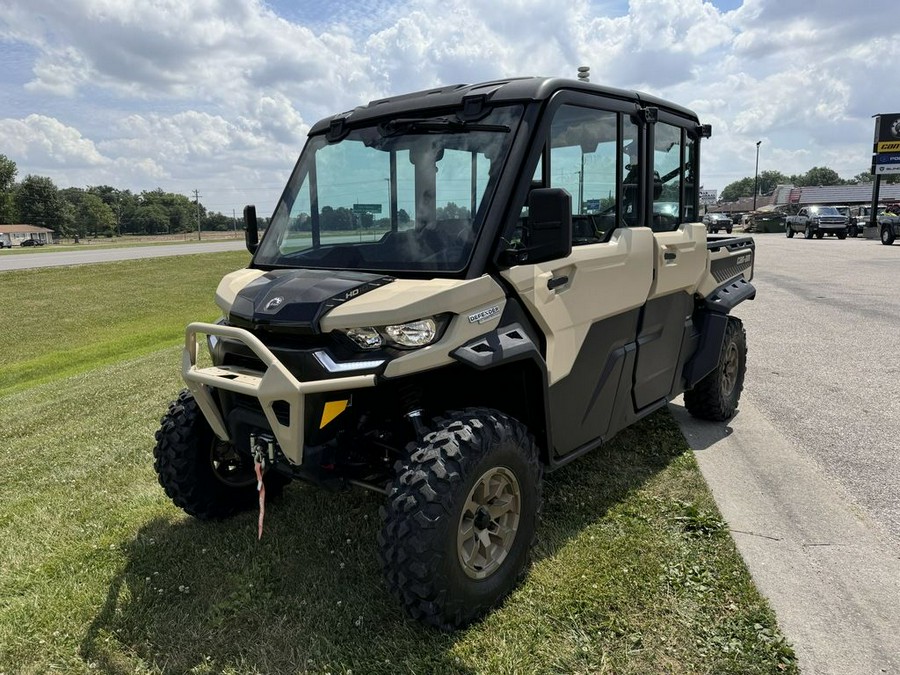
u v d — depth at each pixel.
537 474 3.14
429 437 2.79
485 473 2.83
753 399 6.12
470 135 3.17
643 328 4.17
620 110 3.74
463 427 2.83
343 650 2.74
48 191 128.00
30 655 2.81
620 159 3.79
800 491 4.12
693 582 3.12
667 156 4.34
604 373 3.81
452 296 2.77
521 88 3.19
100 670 2.71
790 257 22.05
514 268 3.03
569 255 3.10
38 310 21.48
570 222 2.82
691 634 2.76
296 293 2.90
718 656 2.63
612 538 3.54
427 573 2.62
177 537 3.75
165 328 16.89
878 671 2.54
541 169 3.18
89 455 5.40
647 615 2.89
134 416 6.52
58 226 128.50
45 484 4.78
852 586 3.09
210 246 55.53
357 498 4.12
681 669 2.57
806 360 7.53
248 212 4.07
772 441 5.02
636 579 3.15
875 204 36.94
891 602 2.97
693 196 4.80
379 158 3.41
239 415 3.12
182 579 3.32
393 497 2.69
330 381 2.70
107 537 3.81
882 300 11.84
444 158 3.20
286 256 3.57
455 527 2.69
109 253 43.19
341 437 2.93
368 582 3.20
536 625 2.83
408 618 2.90
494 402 3.33
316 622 2.92
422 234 3.15
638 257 3.90
